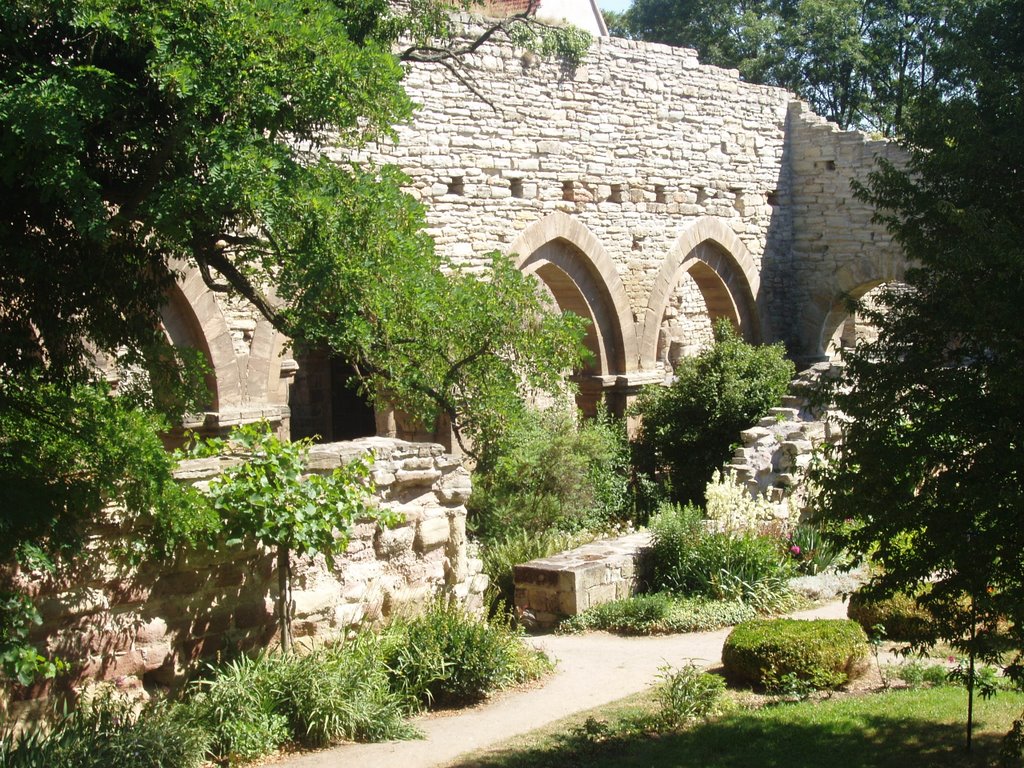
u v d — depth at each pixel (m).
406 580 11.48
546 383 11.09
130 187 8.84
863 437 7.89
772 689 10.70
